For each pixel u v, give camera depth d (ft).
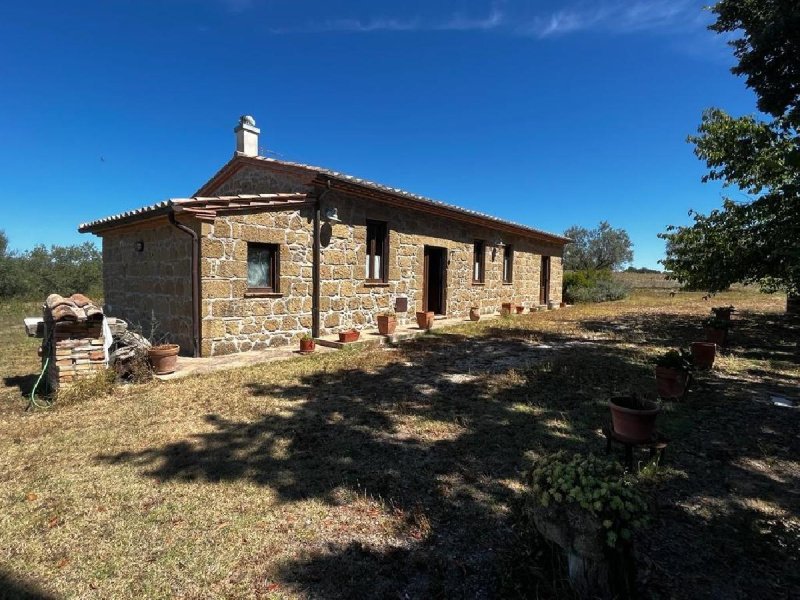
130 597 6.29
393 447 11.50
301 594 6.34
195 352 22.18
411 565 6.96
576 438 12.12
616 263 118.11
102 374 16.22
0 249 72.49
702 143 23.91
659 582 6.55
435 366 20.99
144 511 8.48
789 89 20.27
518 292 50.96
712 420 13.53
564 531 5.65
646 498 6.00
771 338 30.60
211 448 11.42
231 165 32.22
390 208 32.50
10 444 11.73
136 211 23.98
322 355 23.32
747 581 6.61
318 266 26.99
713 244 25.49
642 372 19.61
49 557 7.15
